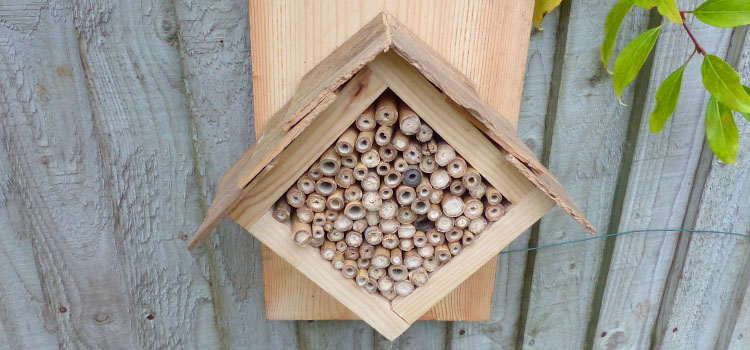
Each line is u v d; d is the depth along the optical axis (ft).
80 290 1.64
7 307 1.61
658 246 1.82
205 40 1.45
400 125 1.15
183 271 1.67
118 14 1.41
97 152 1.51
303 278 1.60
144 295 1.68
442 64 1.26
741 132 1.69
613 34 1.39
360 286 1.35
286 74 1.37
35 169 1.49
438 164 1.21
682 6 1.54
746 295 1.90
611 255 1.80
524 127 1.64
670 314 1.92
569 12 1.51
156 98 1.49
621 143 1.67
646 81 1.58
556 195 1.16
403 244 1.31
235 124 1.53
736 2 1.31
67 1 1.39
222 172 1.57
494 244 1.30
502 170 1.20
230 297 1.72
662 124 1.46
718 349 2.01
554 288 1.84
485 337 1.90
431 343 1.89
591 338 1.93
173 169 1.56
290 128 1.06
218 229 1.64
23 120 1.45
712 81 1.38
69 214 1.55
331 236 1.29
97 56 1.43
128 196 1.56
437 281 1.35
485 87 1.42
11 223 1.53
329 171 1.20
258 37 1.34
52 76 1.43
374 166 1.20
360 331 1.84
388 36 1.03
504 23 1.37
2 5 1.36
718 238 1.82
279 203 1.27
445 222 1.27
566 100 1.60
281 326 1.79
